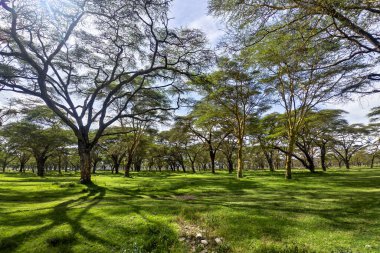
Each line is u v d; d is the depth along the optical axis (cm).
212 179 2953
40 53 2192
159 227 842
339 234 754
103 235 781
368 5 755
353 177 2962
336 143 5600
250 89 3058
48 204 1295
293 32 928
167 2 1728
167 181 2680
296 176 3372
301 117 2816
